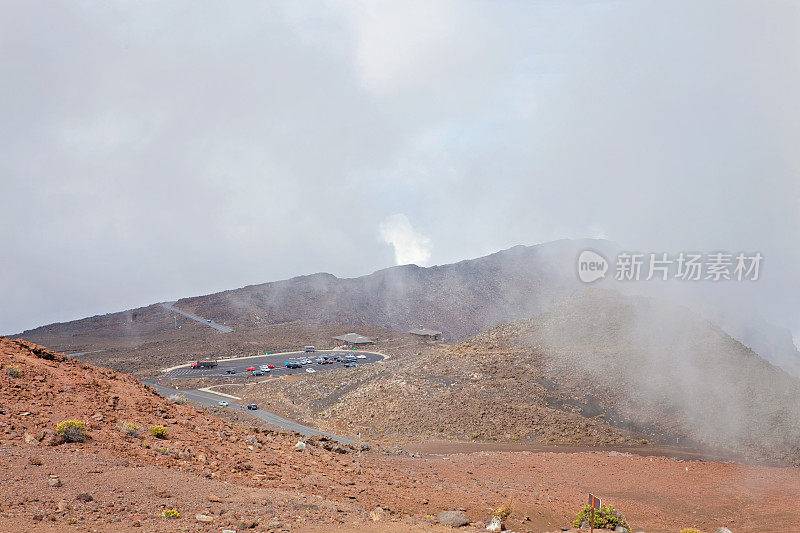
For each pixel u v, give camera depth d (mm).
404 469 30625
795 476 47375
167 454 20625
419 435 75125
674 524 30031
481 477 34562
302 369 161500
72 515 13414
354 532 15094
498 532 18188
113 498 15000
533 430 75375
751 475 46500
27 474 15570
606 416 81562
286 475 21891
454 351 114125
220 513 15172
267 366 157375
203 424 26422
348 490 21609
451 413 80562
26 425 19656
